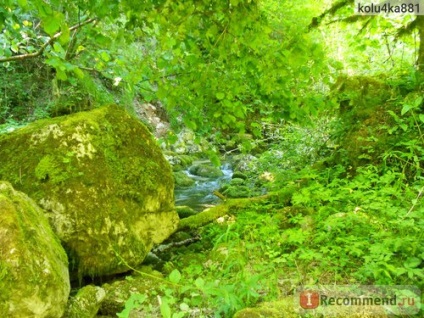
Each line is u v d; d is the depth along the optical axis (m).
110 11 2.98
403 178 3.67
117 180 3.46
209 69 3.42
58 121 3.47
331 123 5.72
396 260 2.54
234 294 2.42
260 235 3.58
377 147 4.48
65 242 3.04
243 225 4.02
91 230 3.12
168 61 3.64
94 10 2.94
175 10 2.68
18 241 2.12
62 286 2.32
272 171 6.61
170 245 4.35
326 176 4.82
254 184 6.96
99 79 8.70
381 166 4.29
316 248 3.12
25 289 2.04
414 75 4.59
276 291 2.56
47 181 3.15
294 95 3.96
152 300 2.85
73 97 8.70
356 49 5.86
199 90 3.62
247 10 2.77
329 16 6.17
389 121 4.56
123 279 3.31
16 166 3.27
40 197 3.09
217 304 2.41
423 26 5.09
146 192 3.69
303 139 6.45
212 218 4.75
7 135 3.52
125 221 3.38
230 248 3.13
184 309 2.13
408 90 4.70
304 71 3.36
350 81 5.06
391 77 5.11
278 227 3.82
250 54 3.23
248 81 3.80
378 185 3.86
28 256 2.13
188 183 8.70
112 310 2.81
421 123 4.21
